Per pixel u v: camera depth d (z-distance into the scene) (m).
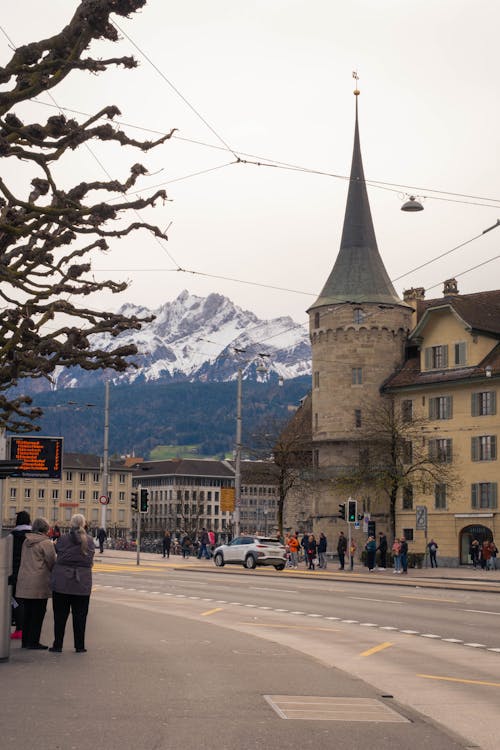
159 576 51.84
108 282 20.28
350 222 92.62
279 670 16.75
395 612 30.70
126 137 16.67
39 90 15.41
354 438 87.38
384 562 67.69
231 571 57.47
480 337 80.38
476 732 12.17
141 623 25.16
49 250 18.84
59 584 18.17
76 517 18.53
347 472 85.38
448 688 15.77
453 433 80.44
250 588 42.34
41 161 16.25
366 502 85.19
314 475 88.56
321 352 90.12
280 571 60.56
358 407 87.94
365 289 89.75
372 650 21.08
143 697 13.46
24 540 18.91
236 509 73.69
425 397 83.00
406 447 79.75
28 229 16.98
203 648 19.78
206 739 10.91
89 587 18.34
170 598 36.16
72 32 15.20
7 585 16.81
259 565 68.38
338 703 13.67
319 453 89.12
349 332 88.75
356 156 94.38
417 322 91.75
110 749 10.26
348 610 31.45
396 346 89.25
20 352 19.66
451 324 82.00
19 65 15.23
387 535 85.00
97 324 20.34
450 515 79.75
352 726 12.08
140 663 17.00
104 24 15.28
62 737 10.79
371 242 92.50
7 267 17.64
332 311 89.44
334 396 88.75
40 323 19.31
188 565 67.19
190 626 24.53
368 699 14.12
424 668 18.25
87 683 14.54
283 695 14.09
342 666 18.47
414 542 82.06
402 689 15.60
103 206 17.17
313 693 14.41
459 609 31.72
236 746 10.63
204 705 13.02
